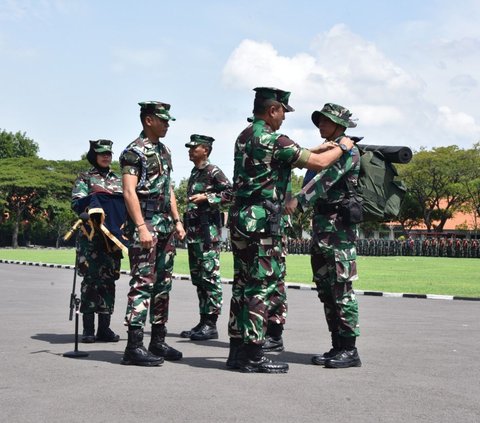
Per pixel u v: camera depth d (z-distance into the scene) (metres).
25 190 82.06
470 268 28.78
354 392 4.82
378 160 5.96
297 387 4.96
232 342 5.78
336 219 5.93
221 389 4.85
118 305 11.77
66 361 6.02
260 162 5.57
